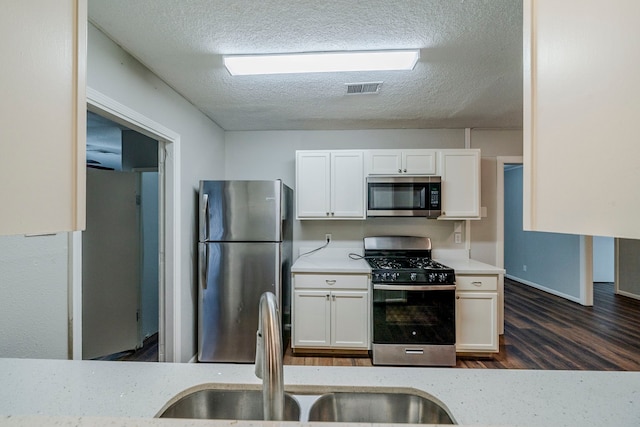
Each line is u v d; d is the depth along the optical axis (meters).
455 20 1.54
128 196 2.91
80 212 0.59
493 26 1.59
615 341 3.07
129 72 1.84
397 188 2.99
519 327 3.45
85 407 0.80
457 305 2.70
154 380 0.94
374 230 3.42
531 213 0.56
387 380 0.96
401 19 1.53
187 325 2.56
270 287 2.60
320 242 3.45
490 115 2.96
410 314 2.59
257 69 2.02
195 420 0.63
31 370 0.99
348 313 2.75
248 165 3.54
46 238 1.37
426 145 3.43
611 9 0.43
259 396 0.93
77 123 0.58
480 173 3.24
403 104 2.68
